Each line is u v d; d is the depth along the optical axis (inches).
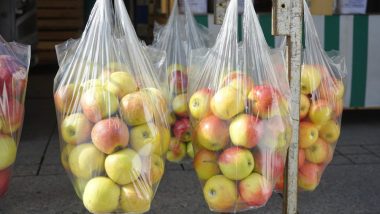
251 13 86.4
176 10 128.8
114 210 76.5
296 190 91.7
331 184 149.7
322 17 199.8
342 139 197.3
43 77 319.3
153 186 81.5
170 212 130.0
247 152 80.8
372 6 216.5
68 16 350.9
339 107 107.9
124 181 75.5
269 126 81.9
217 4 116.5
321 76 104.3
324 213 130.0
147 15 343.9
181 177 154.7
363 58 205.6
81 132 76.5
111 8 90.2
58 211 129.2
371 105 210.1
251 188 81.0
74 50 86.8
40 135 200.4
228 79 83.9
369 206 134.8
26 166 163.8
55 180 151.6
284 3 85.6
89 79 80.5
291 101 88.3
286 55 89.1
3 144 88.7
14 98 91.2
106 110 75.9
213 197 82.5
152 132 78.0
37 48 338.3
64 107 80.1
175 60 125.5
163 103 84.0
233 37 86.0
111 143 74.5
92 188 75.0
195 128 85.3
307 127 100.8
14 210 129.6
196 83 89.8
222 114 81.1
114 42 83.1
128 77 79.6
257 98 81.7
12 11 258.1
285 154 87.4
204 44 132.8
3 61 90.8
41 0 345.4
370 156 176.6
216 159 82.7
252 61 86.0
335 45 203.0
